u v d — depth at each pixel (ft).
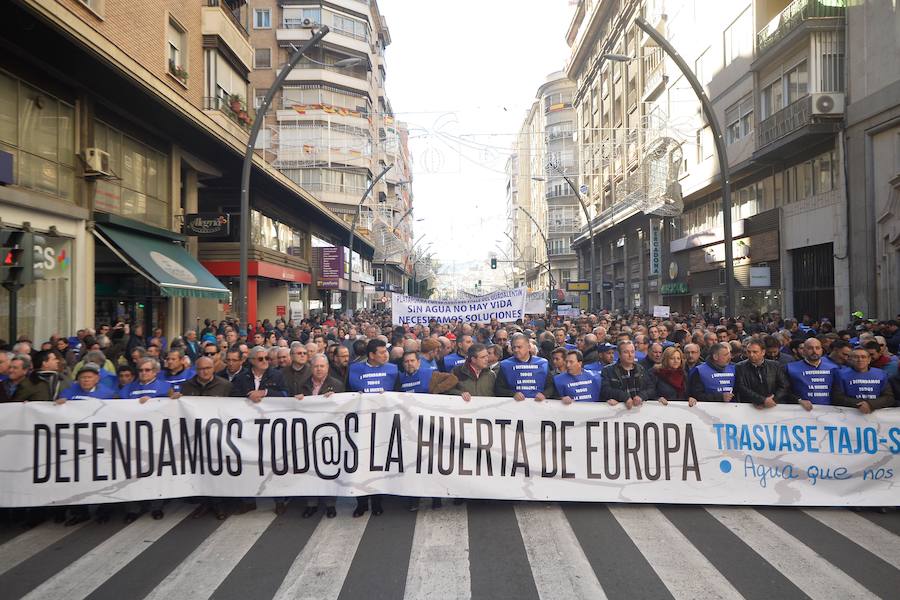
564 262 242.17
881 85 54.60
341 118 113.80
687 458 19.35
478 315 42.78
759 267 73.46
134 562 15.42
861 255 57.36
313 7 152.15
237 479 18.97
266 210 85.76
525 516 18.63
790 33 62.80
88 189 44.04
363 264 174.91
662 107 107.24
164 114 50.01
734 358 28.68
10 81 36.99
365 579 14.30
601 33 158.20
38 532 17.76
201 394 19.67
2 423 18.22
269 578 14.39
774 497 19.06
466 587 13.85
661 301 119.34
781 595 13.34
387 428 19.24
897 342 36.76
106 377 20.88
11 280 25.99
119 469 18.61
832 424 19.19
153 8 51.75
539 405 19.53
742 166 76.64
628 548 16.01
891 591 13.51
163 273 47.67
